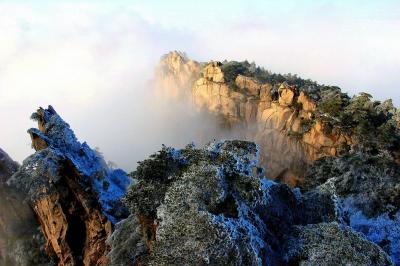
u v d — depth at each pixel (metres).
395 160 68.25
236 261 24.75
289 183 85.75
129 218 34.28
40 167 46.19
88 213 45.94
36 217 51.22
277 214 29.88
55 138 52.16
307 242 28.48
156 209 28.27
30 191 46.25
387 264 27.39
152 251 25.92
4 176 52.59
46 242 47.59
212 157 30.69
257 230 27.11
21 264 48.28
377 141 72.38
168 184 29.20
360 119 78.94
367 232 43.16
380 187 52.22
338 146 78.75
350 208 48.34
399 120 78.69
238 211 27.09
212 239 25.06
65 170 46.69
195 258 24.78
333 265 26.83
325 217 32.19
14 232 50.69
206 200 26.98
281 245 28.52
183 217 26.19
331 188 33.66
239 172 29.23
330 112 83.44
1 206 50.81
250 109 104.00
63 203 45.94
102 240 45.28
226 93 110.31
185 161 30.86
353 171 56.75
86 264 45.34
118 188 54.00
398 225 44.34
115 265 30.53
